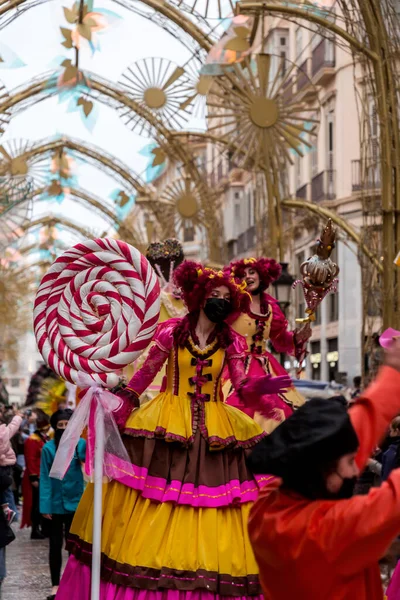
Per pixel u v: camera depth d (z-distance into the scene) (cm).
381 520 288
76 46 1514
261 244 1872
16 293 3219
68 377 545
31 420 2186
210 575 501
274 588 306
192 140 2538
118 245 549
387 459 712
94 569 487
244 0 1445
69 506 866
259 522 311
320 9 1353
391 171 1262
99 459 507
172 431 533
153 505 522
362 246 1301
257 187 1894
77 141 3088
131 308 547
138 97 2142
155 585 498
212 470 532
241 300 569
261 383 514
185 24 1719
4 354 4441
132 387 553
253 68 1702
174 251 889
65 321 552
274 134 1711
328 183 2844
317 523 296
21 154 2453
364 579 313
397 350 330
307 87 1714
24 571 1012
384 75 1253
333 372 2938
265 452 304
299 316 3108
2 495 846
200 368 553
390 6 1244
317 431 300
